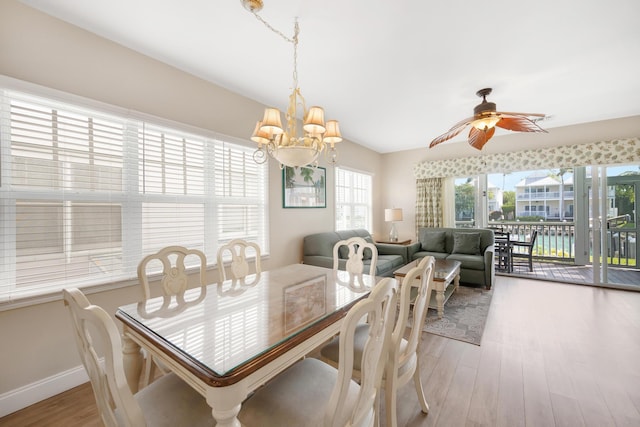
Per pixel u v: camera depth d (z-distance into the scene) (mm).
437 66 2443
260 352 982
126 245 2121
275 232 3424
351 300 1507
